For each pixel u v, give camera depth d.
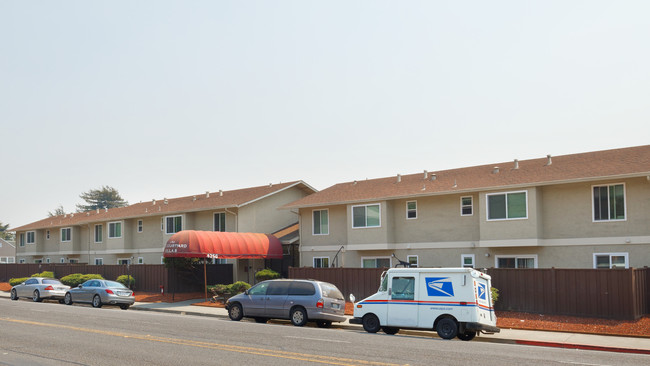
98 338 16.56
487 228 30.22
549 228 29.06
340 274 31.05
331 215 37.88
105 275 42.66
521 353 14.77
